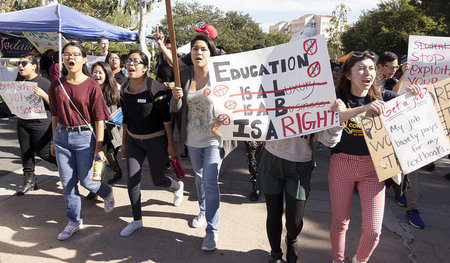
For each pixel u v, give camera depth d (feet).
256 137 7.82
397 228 10.80
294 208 7.80
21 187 12.62
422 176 16.31
